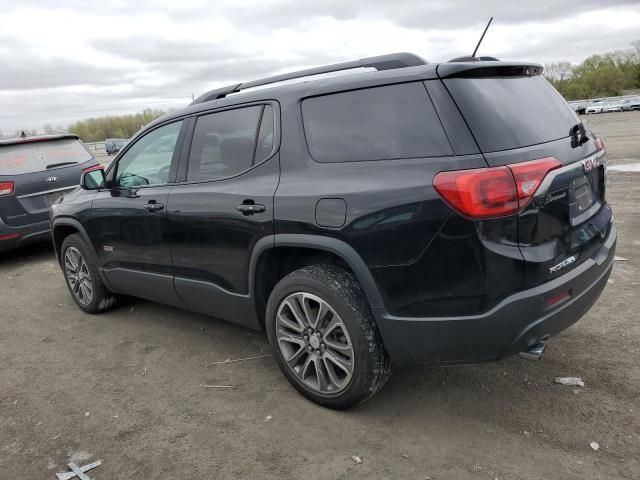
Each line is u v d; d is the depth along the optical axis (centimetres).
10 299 567
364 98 279
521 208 239
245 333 423
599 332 378
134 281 425
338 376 301
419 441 273
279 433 288
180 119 379
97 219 440
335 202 273
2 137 737
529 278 243
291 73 332
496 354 252
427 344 260
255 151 323
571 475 242
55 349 421
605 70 8694
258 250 311
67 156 750
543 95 296
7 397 349
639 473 241
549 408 293
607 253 296
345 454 267
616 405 291
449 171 242
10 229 677
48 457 281
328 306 286
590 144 308
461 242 240
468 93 253
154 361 386
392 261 258
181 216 358
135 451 281
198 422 304
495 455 259
